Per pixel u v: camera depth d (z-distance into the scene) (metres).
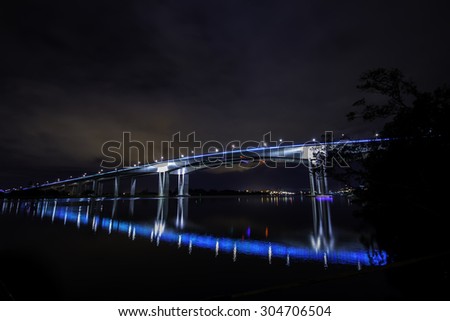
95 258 21.45
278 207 92.25
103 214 62.53
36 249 24.77
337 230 35.69
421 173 12.27
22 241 28.64
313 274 17.00
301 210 75.88
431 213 12.05
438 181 11.95
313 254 22.16
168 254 22.78
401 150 12.84
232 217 57.19
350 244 25.81
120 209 78.94
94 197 152.62
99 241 28.94
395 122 13.29
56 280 15.98
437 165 11.91
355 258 20.41
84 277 16.67
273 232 35.53
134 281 15.95
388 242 16.81
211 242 28.55
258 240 29.55
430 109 11.82
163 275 17.05
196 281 16.02
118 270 18.14
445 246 11.98
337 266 18.48
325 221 47.28
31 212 65.88
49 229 37.31
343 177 14.91
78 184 187.25
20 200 137.50
